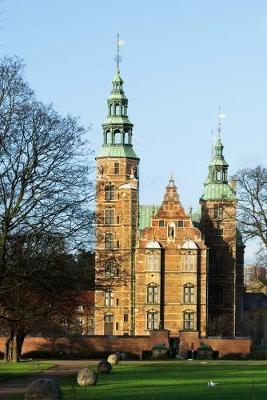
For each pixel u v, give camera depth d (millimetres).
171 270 164875
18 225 61469
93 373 59781
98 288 70062
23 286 63438
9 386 62062
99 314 165000
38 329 98625
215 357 127062
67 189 63562
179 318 164000
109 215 168000
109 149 173250
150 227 165750
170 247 165250
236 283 176375
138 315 164125
